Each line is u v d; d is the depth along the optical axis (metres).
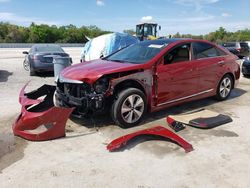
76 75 5.17
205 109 6.39
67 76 5.30
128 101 5.20
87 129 5.26
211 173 3.76
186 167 3.91
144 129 5.20
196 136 4.97
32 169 3.85
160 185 3.49
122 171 3.81
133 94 5.22
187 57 6.14
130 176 3.69
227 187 3.45
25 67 14.12
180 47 6.01
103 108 5.09
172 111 6.38
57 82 5.64
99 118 5.79
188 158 4.16
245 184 3.51
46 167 3.91
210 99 7.43
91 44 12.36
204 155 4.25
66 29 70.25
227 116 5.87
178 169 3.86
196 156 4.22
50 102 5.98
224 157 4.20
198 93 6.46
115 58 6.17
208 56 6.62
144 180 3.60
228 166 3.94
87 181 3.58
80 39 68.56
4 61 18.84
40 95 5.94
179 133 5.11
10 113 6.20
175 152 4.34
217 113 6.03
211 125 5.35
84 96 5.08
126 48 6.58
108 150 4.39
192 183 3.53
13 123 5.37
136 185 3.49
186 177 3.66
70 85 5.32
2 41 61.34
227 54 7.16
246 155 4.27
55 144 4.61
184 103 6.47
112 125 5.45
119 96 5.11
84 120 5.69
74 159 4.13
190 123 5.44
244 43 22.36
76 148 4.48
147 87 5.46
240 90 8.77
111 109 5.19
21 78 11.26
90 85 5.01
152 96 5.56
